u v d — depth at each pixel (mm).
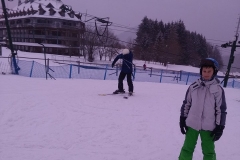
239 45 21219
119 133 4621
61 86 10266
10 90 8445
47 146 3824
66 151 3688
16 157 3369
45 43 60344
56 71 18734
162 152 3881
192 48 70250
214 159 2883
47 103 6602
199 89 2828
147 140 4371
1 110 5574
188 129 2963
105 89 9906
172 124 5461
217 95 2730
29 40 61344
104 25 17422
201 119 2797
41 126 4730
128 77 8570
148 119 5719
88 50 48562
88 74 19359
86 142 4086
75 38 59562
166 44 64625
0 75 14070
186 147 3014
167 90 11211
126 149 3910
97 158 3512
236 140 4715
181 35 70562
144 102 7617
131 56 8500
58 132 4457
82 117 5496
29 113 5516
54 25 59438
